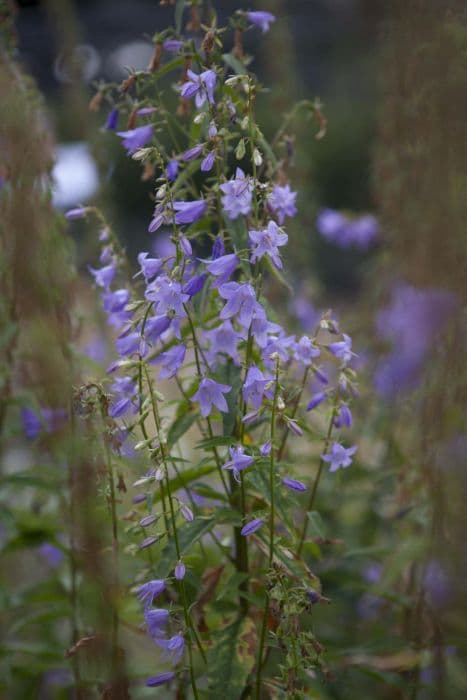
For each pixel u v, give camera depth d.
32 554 5.96
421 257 4.12
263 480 3.16
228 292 2.93
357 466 5.37
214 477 4.39
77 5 19.08
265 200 3.10
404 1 4.11
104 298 3.63
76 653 3.46
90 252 5.73
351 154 16.91
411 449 4.59
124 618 4.05
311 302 6.47
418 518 4.34
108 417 3.03
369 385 5.45
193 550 3.98
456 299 3.84
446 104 3.86
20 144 3.97
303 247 6.36
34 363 4.16
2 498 4.74
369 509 5.38
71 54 6.56
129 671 4.02
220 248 2.99
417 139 4.21
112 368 2.97
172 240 2.94
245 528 2.96
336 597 4.99
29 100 4.16
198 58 3.45
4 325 4.21
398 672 4.25
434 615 3.97
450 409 3.91
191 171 3.49
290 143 3.87
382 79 4.84
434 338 3.96
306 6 17.38
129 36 18.67
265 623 3.06
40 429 4.57
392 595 4.23
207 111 3.14
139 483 2.87
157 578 3.22
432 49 3.95
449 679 4.26
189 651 3.10
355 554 4.33
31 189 4.00
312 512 3.38
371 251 7.39
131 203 15.81
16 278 4.02
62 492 4.27
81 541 3.45
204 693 3.53
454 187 3.86
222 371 3.23
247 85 3.00
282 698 3.23
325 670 3.47
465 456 3.83
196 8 3.67
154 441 2.89
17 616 5.23
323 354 3.63
